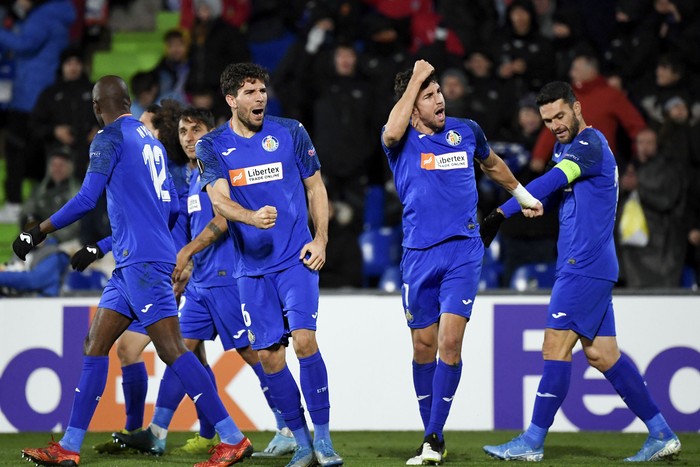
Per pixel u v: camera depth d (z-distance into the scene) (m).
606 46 45.06
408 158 22.84
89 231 36.62
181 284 24.88
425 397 23.55
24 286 32.06
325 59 42.28
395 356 30.81
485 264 35.69
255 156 21.33
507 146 36.91
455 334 22.09
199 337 25.59
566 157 23.14
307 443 21.42
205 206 25.05
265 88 21.27
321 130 39.53
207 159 21.31
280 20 48.03
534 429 23.62
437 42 41.72
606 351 23.78
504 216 23.34
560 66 41.62
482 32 44.31
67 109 41.75
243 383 30.70
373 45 41.50
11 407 30.98
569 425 30.30
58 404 30.97
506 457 23.66
